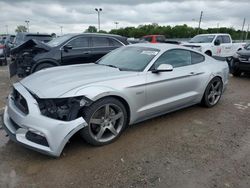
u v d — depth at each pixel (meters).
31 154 3.11
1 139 3.50
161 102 4.00
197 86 4.65
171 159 3.09
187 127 4.11
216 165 2.98
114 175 2.73
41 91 3.00
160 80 3.87
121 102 3.44
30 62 6.84
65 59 7.13
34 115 2.84
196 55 4.84
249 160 3.11
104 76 3.45
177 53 4.42
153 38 20.59
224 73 5.26
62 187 2.52
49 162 2.95
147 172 2.80
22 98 3.10
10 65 6.38
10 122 3.27
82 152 3.19
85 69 3.93
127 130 3.91
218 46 13.27
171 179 2.69
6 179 2.62
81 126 2.92
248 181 2.69
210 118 4.56
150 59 3.99
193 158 3.12
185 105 4.59
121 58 4.38
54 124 2.79
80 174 2.74
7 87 6.84
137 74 3.67
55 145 2.80
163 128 4.04
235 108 5.22
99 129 3.28
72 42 7.31
